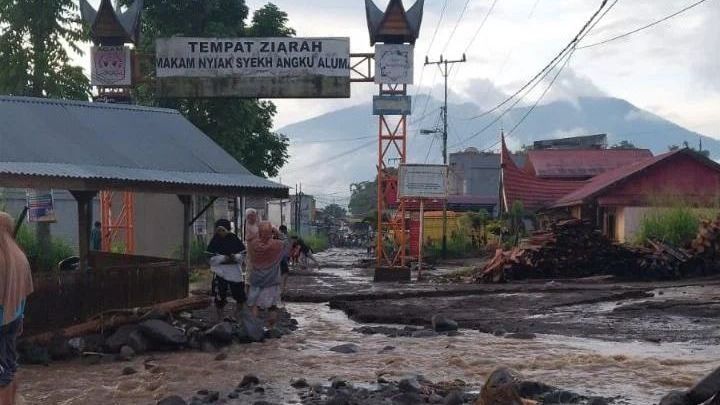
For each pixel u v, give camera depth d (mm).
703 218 26453
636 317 15016
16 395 7242
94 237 24016
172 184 12664
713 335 12539
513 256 25797
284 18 38875
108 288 12422
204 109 34969
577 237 25609
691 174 34625
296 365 10633
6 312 6801
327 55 26406
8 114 12578
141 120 14812
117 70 26469
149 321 11930
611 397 8273
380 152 28328
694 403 6625
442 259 42938
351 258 55281
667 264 24219
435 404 7969
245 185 14047
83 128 13328
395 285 25156
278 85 26438
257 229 13984
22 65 24125
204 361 10914
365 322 15805
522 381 8539
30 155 11641
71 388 9203
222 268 13469
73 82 25375
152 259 14570
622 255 25188
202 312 15609
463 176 73812
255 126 40031
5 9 24172
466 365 10336
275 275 13734
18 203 25812
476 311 16719
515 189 46781
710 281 22609
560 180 51125
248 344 12508
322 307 19344
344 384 9039
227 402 8328
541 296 19812
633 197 34500
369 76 26969
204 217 34375
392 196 29344
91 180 11461
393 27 26859
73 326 11688
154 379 9680
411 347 12078
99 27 26547
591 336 12789
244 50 26438
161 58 26500
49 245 20812
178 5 36156
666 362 10188
